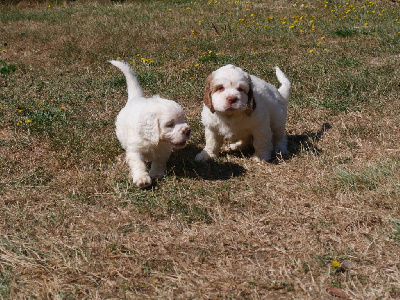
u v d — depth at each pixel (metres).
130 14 5.28
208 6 5.54
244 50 3.69
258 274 1.80
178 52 3.66
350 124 2.60
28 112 2.75
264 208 2.07
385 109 2.71
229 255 1.87
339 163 2.30
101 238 1.94
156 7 5.77
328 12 4.92
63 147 2.43
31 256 1.87
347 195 2.09
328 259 1.84
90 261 1.85
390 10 4.81
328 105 2.78
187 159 2.38
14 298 1.74
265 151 2.36
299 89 2.97
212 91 2.26
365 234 1.93
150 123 2.13
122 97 2.96
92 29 4.52
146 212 2.05
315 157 2.34
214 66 3.30
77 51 3.78
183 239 1.94
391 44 3.65
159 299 1.73
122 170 2.28
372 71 3.13
